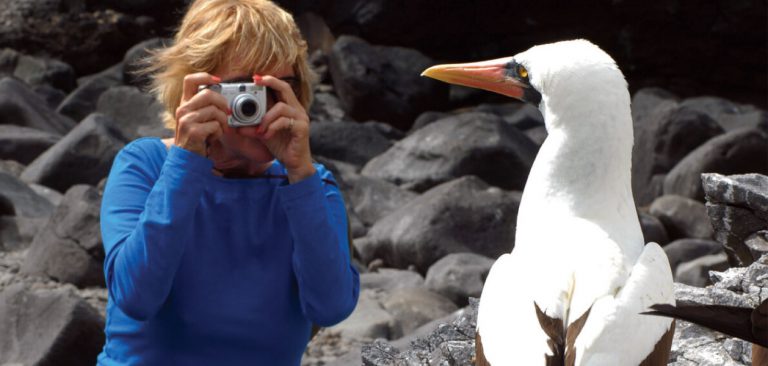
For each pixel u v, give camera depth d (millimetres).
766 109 25750
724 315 2377
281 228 2920
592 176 3217
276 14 2883
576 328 2770
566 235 3078
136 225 2812
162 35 27328
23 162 17438
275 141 2838
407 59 25125
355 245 14312
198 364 2889
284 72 2877
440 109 25188
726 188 4828
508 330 2846
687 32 26125
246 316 2893
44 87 23797
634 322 2746
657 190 18625
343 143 20531
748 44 25812
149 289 2717
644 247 3047
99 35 26344
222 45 2812
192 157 2730
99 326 8555
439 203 13984
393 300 11062
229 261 2895
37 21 26359
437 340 4570
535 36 27672
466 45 28172
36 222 12938
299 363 3068
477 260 12305
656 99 21922
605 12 26812
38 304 8750
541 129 22156
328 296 2879
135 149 2975
